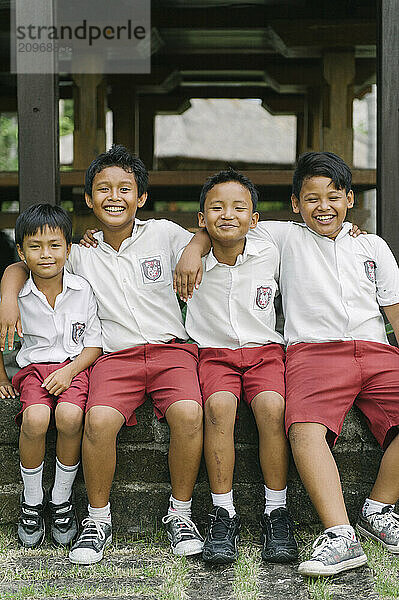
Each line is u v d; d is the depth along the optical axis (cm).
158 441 250
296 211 265
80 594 201
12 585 208
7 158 1838
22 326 253
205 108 1194
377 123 301
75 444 233
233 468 237
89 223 498
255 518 250
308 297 252
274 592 201
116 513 250
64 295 248
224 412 229
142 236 259
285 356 255
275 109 739
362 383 244
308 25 530
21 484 253
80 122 554
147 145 727
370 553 227
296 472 247
